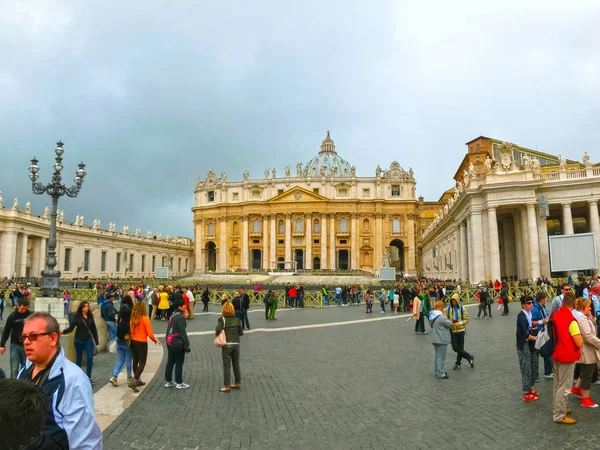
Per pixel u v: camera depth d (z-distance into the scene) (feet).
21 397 8.99
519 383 35.14
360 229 336.29
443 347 37.50
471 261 138.62
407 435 24.36
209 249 383.24
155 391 34.22
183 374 40.29
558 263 101.14
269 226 342.03
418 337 62.85
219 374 40.27
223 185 359.66
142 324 34.91
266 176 349.82
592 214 123.65
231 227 354.33
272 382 36.91
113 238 294.46
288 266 327.47
